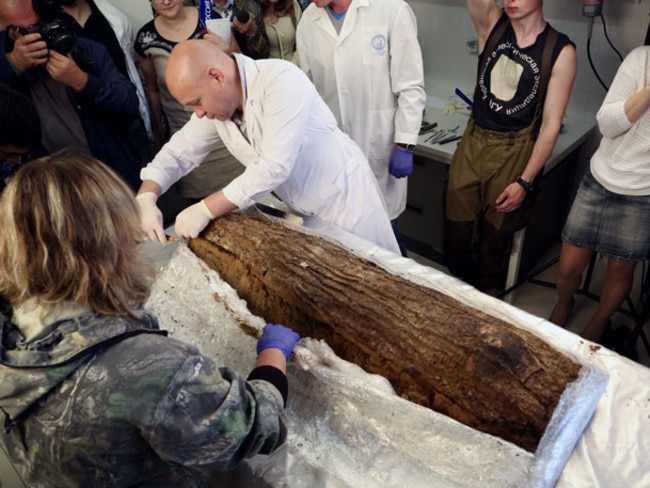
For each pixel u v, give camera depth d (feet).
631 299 8.92
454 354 4.00
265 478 3.80
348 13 7.10
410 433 3.80
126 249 2.89
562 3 8.78
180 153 5.89
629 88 6.01
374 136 7.89
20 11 6.27
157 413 2.68
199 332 4.82
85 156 2.91
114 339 2.76
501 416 3.74
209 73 4.76
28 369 2.68
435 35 10.34
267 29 9.09
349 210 6.10
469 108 9.91
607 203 6.66
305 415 4.12
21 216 2.67
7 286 2.86
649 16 8.07
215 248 5.49
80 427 2.73
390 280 4.70
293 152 5.09
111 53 8.24
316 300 4.72
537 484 3.36
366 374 4.16
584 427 3.75
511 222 7.91
